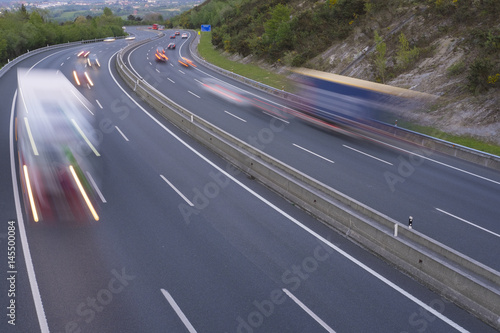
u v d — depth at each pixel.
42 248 12.98
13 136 23.70
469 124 25.45
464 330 9.73
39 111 28.19
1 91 35.91
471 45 31.69
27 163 19.84
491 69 26.83
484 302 10.12
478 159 21.41
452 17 36.50
